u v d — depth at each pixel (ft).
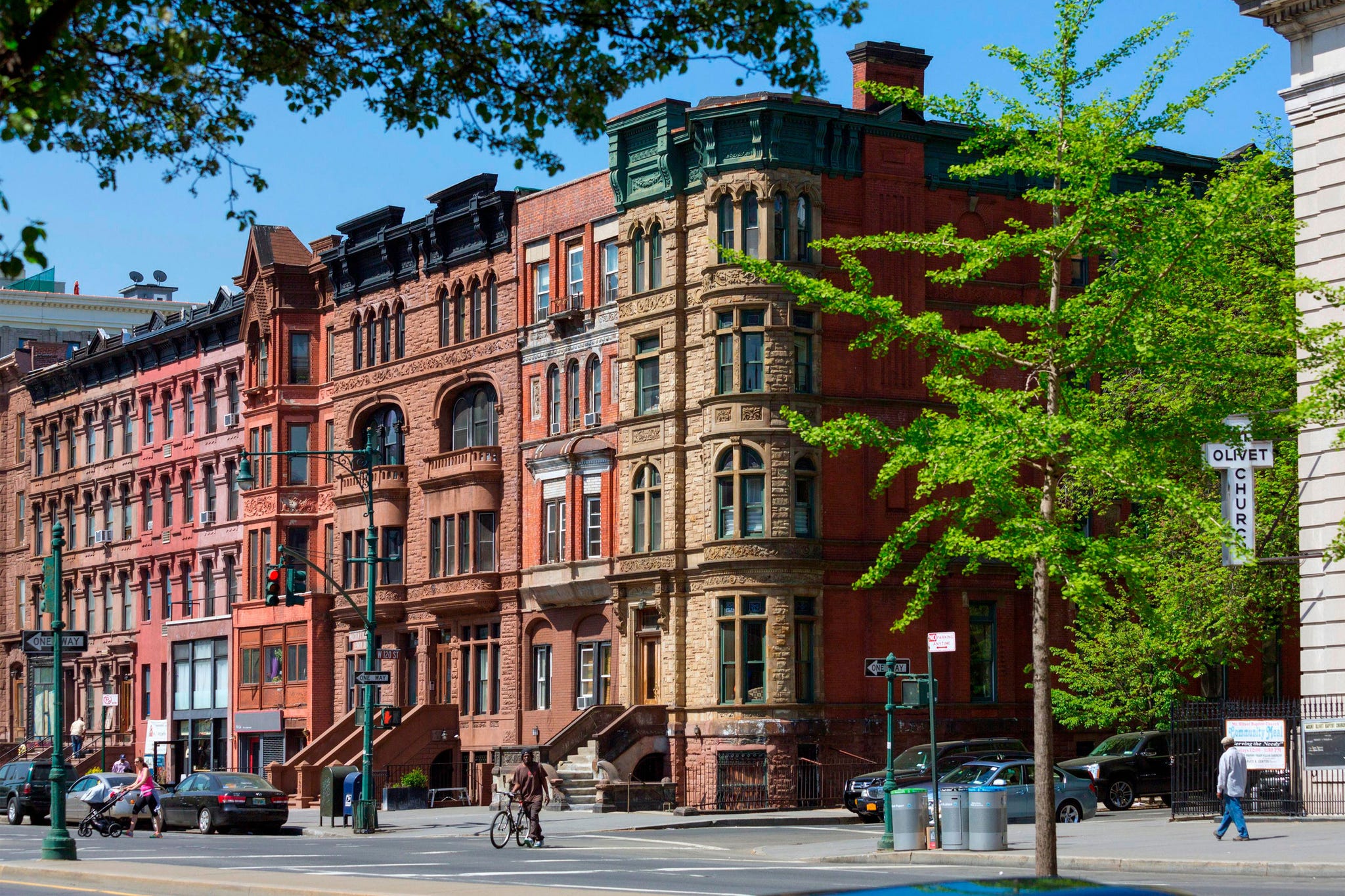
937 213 171.22
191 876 86.48
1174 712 129.90
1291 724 121.19
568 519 182.50
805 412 164.45
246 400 227.40
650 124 172.04
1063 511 86.07
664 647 169.78
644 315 173.06
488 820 154.40
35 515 289.94
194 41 49.11
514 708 188.14
